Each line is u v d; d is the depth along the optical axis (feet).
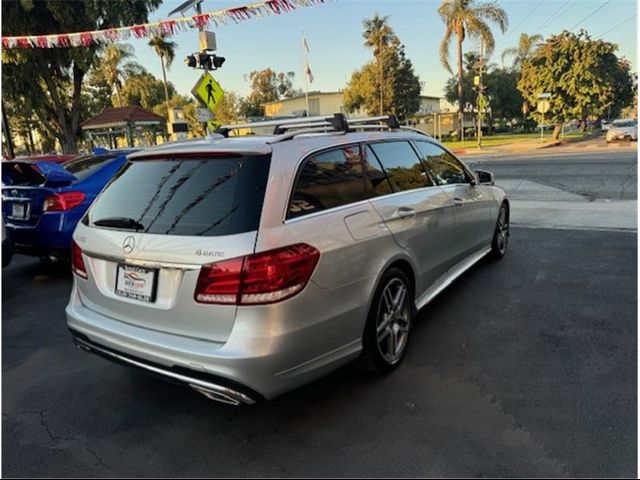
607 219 24.20
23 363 12.23
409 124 147.23
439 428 8.68
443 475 7.55
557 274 16.33
